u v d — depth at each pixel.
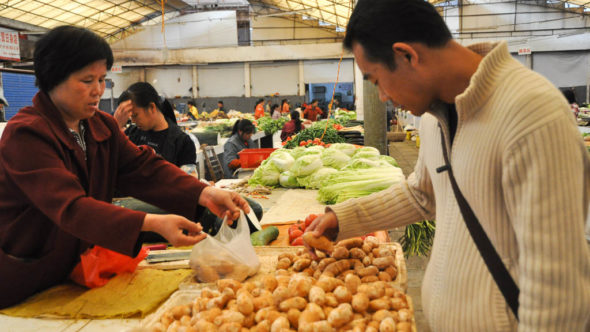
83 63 1.43
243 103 25.67
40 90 1.51
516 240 1.01
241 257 1.62
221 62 24.97
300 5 22.00
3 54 14.15
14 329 1.39
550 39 22.25
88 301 1.52
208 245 1.60
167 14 24.33
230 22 24.62
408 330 1.18
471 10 22.84
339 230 1.56
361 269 1.49
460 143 1.05
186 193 1.81
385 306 1.26
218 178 6.41
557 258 0.88
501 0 22.50
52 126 1.48
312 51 24.34
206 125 11.18
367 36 1.06
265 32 24.97
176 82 25.64
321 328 1.14
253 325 1.24
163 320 1.31
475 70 1.04
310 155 3.46
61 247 1.54
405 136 15.16
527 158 0.91
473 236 1.07
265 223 2.49
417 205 1.49
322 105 25.59
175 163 2.99
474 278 1.08
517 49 22.59
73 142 1.56
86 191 1.63
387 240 2.12
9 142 1.43
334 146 3.69
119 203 2.32
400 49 1.02
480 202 1.03
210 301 1.31
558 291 0.89
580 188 0.90
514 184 0.94
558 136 0.89
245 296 1.25
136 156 1.86
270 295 1.30
